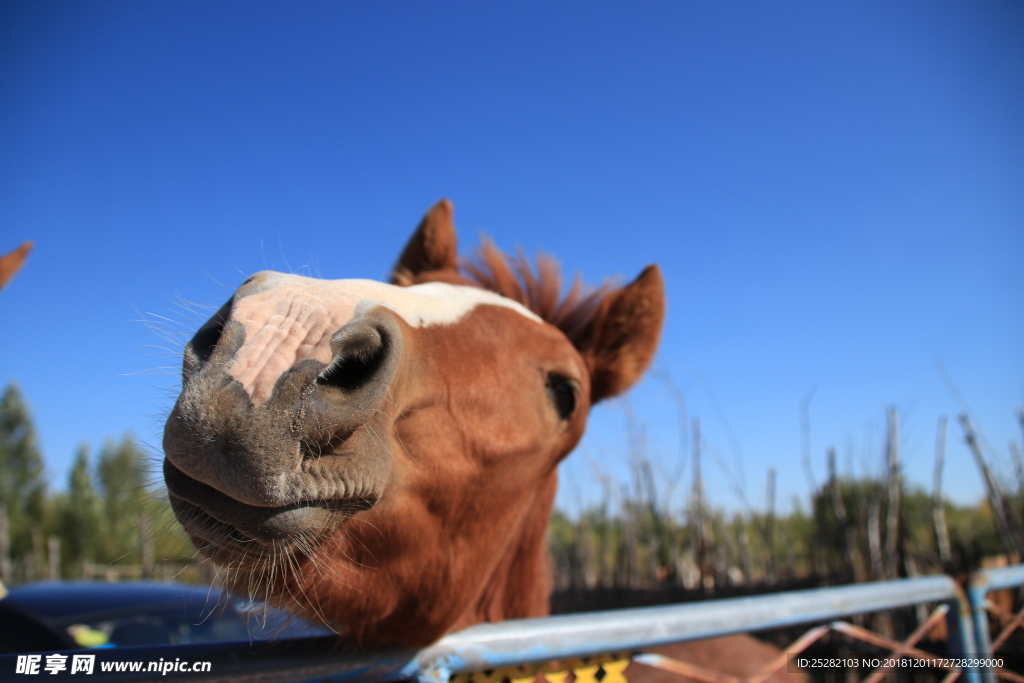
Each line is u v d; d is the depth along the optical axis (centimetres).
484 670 53
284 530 37
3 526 446
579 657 57
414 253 86
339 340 38
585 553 289
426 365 52
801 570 263
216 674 41
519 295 85
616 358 86
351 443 40
